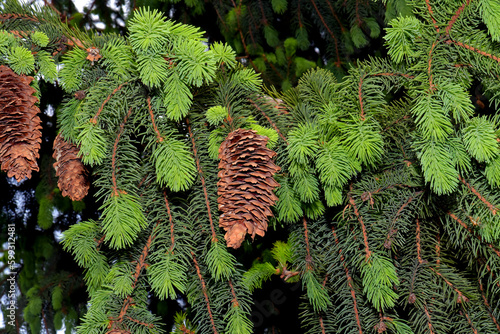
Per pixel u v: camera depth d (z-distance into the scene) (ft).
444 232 5.34
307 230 5.43
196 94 5.28
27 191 7.09
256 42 6.75
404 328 5.28
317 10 6.40
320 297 5.36
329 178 5.09
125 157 5.22
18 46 5.15
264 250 5.99
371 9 6.19
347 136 5.13
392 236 5.23
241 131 5.08
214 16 7.16
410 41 5.13
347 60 6.49
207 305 5.35
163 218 5.30
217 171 5.28
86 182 5.33
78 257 5.36
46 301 6.87
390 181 5.27
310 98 5.32
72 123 5.26
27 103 5.09
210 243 5.34
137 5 6.77
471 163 5.17
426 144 5.09
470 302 5.37
